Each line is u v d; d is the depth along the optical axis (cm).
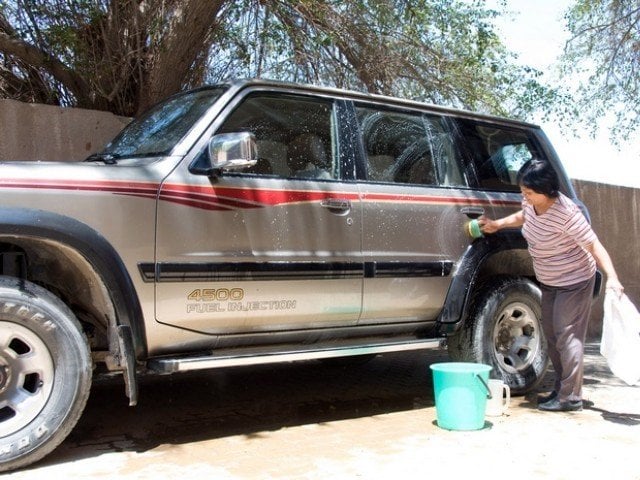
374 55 903
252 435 438
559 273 504
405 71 933
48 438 357
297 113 473
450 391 453
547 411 514
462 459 390
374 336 503
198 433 441
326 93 487
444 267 513
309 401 540
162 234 393
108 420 468
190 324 405
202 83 816
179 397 541
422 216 506
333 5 862
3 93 762
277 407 517
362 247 473
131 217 384
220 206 415
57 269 396
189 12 707
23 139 613
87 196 372
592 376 672
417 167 524
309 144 472
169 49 724
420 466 377
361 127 499
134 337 380
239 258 418
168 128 454
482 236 536
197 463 378
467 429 451
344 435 441
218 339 421
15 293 352
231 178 424
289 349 450
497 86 961
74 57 718
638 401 552
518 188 583
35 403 357
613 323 483
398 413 506
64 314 365
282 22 841
